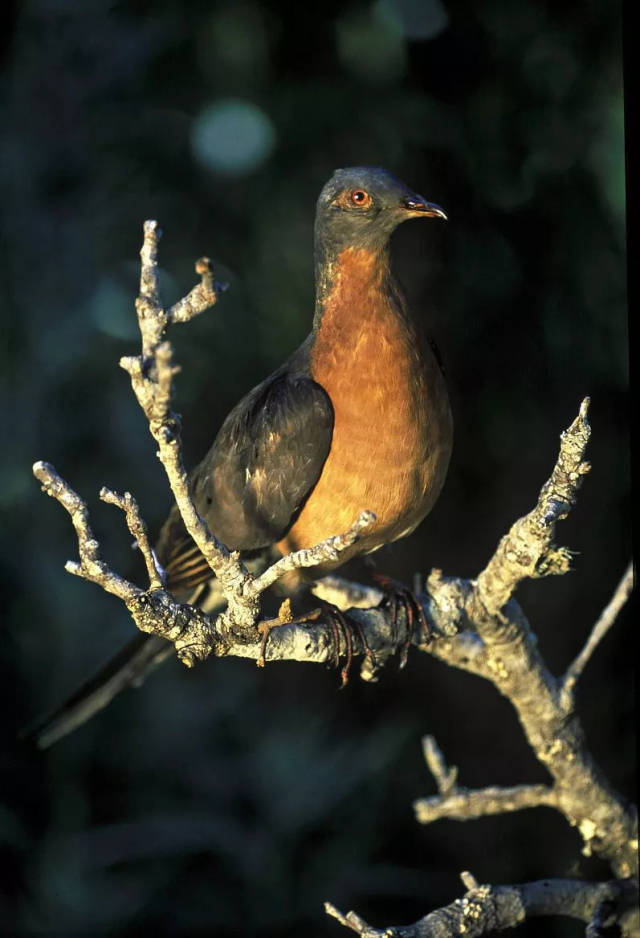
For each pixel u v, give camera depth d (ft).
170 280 34.68
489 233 34.06
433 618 18.75
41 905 33.60
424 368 19.88
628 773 34.06
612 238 33.37
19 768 35.45
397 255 34.42
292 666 37.42
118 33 35.04
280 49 33.86
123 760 36.22
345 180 19.89
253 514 21.47
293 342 35.86
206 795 35.22
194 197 35.47
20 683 35.68
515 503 35.76
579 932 32.35
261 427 20.99
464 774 35.94
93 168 35.58
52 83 35.37
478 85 33.04
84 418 35.81
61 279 35.19
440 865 35.22
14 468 35.06
